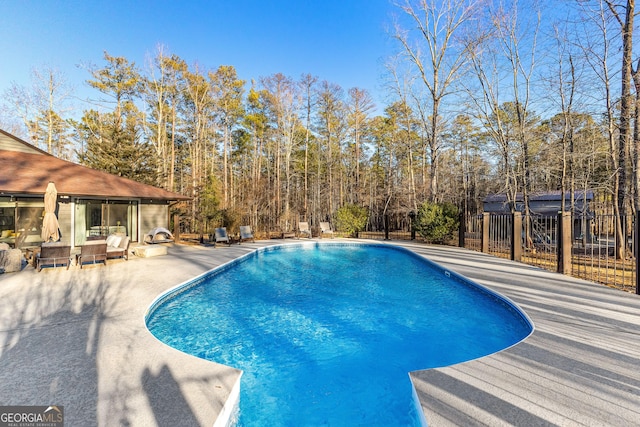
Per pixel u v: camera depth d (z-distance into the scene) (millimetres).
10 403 2906
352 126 32156
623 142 11570
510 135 17094
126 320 5215
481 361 3766
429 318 6426
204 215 22797
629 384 3227
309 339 5445
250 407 3613
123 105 27281
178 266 10188
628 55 10852
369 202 32406
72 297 6551
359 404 3707
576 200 17266
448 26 18656
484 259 11656
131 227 16250
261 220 28656
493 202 23797
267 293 8258
